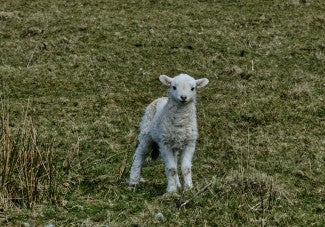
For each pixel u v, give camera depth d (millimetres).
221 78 18094
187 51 20281
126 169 11391
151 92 16891
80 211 9219
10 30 22422
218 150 12602
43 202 9383
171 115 9711
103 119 14672
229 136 13406
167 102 9844
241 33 21953
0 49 20516
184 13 24250
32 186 9344
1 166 9516
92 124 14297
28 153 9586
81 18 23594
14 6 25391
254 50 20469
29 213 8938
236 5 25328
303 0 25422
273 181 9906
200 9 24766
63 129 13930
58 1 26109
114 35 21734
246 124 14141
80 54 20031
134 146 12789
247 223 8641
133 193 10062
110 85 17562
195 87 9914
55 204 9391
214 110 15195
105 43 21062
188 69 18859
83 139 13258
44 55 20000
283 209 9219
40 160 9656
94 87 17438
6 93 16766
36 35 21844
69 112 15281
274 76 18062
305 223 8766
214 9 24781
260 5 25266
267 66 19062
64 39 21109
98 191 10180
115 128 14102
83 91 17172
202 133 13609
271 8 24875
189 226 8578
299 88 16344
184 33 21812
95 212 9188
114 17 23750
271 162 11719
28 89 17219
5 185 9336
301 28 22547
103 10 24781
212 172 11250
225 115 14844
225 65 19172
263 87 17016
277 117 14523
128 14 24172
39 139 13039
